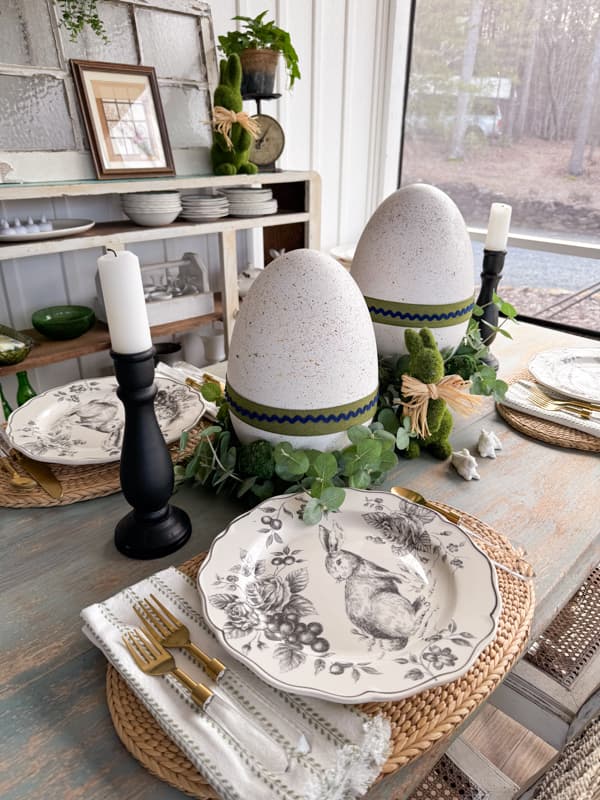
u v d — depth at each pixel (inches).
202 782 13.1
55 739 14.4
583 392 32.5
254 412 22.6
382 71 84.0
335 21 74.3
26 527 22.7
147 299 56.2
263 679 14.3
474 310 33.4
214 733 13.6
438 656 15.0
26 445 25.9
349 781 13.1
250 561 19.2
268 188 63.1
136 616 17.2
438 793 23.2
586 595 30.4
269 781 12.6
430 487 25.6
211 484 25.3
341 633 16.6
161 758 13.6
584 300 73.5
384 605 17.7
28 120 45.7
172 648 16.2
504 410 32.4
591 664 26.2
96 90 48.8
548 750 30.6
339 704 14.4
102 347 52.2
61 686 15.9
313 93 76.1
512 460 27.9
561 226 73.5
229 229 56.7
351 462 22.1
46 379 61.2
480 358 36.6
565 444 29.0
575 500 24.7
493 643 16.9
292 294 21.4
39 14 45.2
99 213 59.1
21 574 20.1
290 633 16.5
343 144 83.7
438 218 27.9
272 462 22.5
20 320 57.7
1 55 43.9
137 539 21.0
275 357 21.6
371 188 92.2
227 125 53.7
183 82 55.6
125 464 20.1
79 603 18.9
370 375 23.0
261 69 56.8
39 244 44.5
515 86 72.2
